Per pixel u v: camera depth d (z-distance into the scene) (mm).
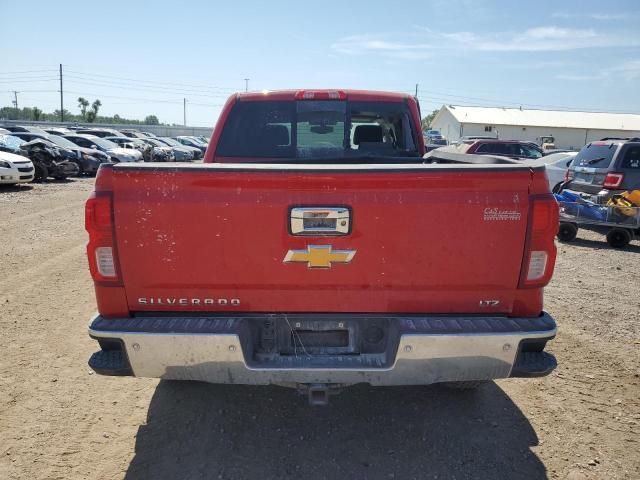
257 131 4355
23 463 2861
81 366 4090
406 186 2529
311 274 2586
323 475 2818
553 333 2541
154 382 3871
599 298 6062
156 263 2566
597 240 10094
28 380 3830
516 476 2830
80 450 3002
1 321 4957
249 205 2521
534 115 74625
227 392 3721
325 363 2605
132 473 2811
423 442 3137
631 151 9727
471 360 2541
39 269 6789
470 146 17297
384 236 2555
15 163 15680
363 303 2635
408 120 4504
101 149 24000
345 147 4449
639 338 4820
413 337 2490
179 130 70000
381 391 3771
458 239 2559
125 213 2521
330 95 4340
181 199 2516
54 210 11969
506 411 3512
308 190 2523
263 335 2719
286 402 3586
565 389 3832
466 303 2639
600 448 3098
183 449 3037
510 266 2590
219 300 2629
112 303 2623
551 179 13484
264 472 2838
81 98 81062
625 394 3766
